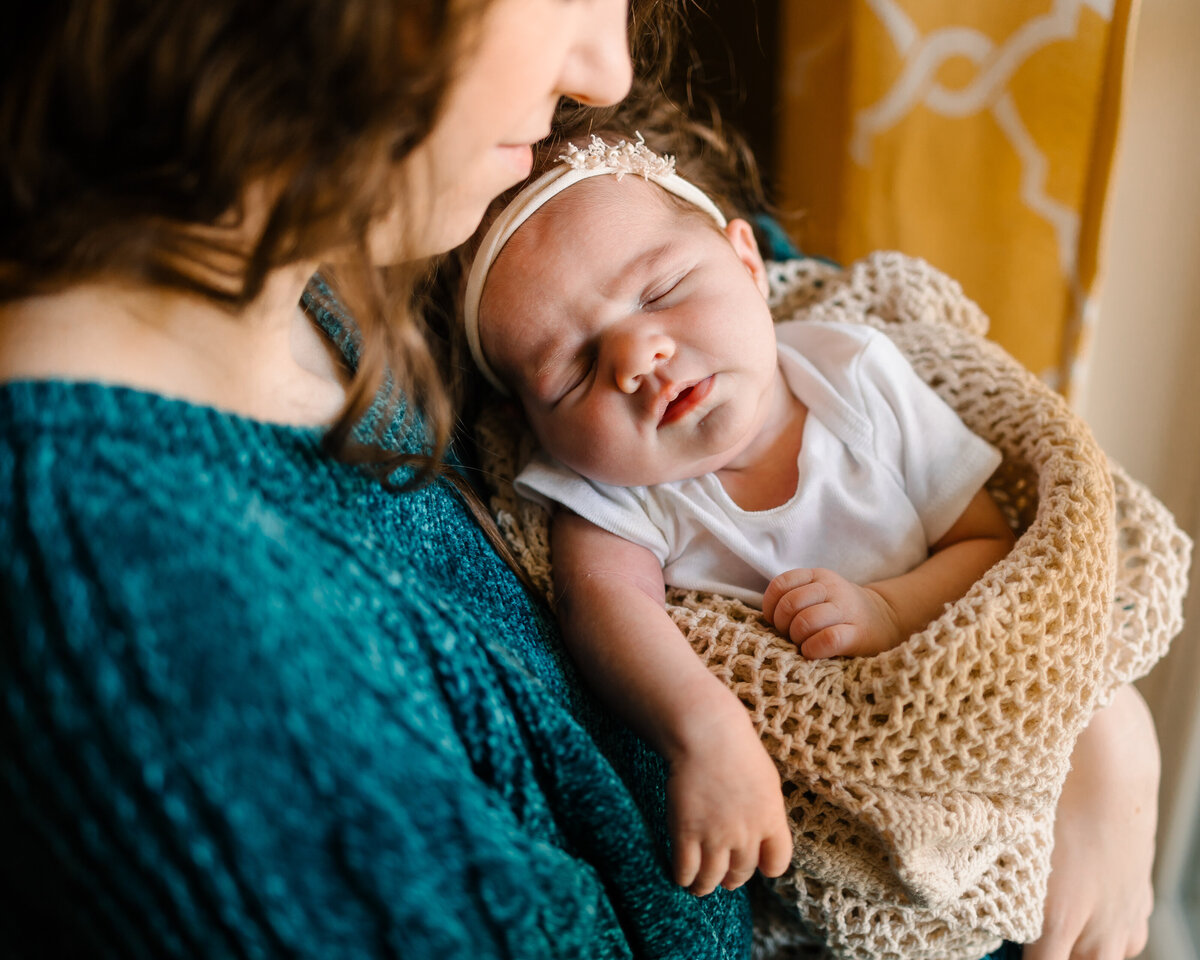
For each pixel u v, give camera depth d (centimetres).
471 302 86
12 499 41
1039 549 73
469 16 43
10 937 43
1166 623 85
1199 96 125
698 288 84
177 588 40
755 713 72
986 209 129
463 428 90
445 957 42
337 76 43
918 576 82
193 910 40
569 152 87
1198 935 143
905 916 76
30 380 44
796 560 88
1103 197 120
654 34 95
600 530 86
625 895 58
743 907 78
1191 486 141
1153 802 93
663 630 74
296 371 60
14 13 41
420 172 49
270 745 40
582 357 84
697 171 102
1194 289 134
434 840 43
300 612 43
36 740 39
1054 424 84
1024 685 70
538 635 72
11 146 42
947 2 121
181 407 47
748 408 84
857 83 131
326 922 41
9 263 45
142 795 38
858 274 103
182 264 47
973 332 104
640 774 73
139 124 43
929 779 70
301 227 46
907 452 88
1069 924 87
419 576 57
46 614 39
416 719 46
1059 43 116
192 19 41
